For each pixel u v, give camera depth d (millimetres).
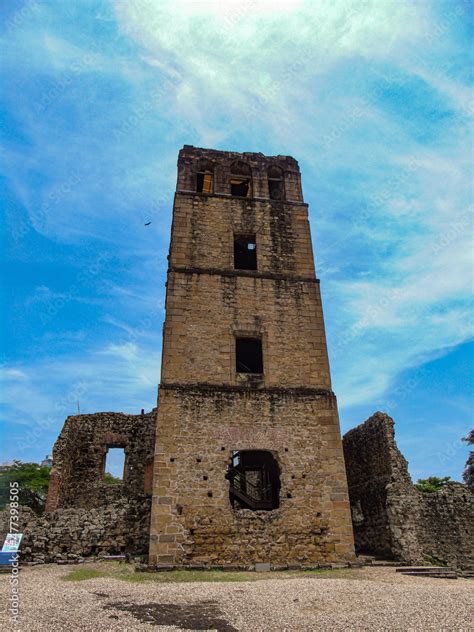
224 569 14523
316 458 17062
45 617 8062
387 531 18219
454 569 16453
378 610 8750
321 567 15062
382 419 20125
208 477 16094
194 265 20047
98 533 17281
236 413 17281
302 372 18656
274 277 20312
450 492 19766
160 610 8805
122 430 26062
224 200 21859
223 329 18859
